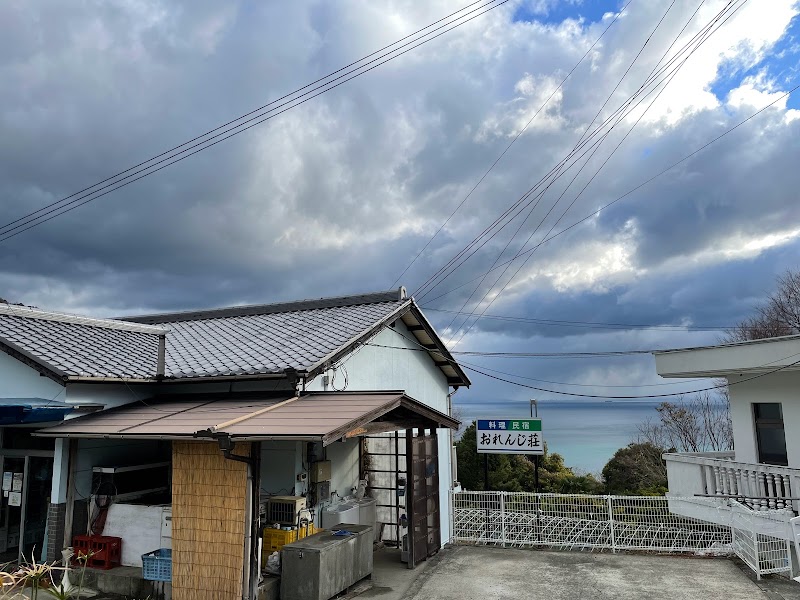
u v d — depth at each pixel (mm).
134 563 7535
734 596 7031
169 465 9141
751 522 8188
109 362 8750
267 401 7852
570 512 10094
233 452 6324
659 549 9391
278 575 7043
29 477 8453
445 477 12477
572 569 8438
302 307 12789
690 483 11992
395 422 8367
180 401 8703
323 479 9070
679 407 27891
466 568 8562
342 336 9578
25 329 9422
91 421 7621
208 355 9789
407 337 12328
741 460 12109
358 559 7551
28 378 8164
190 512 6570
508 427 12805
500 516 10336
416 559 8734
